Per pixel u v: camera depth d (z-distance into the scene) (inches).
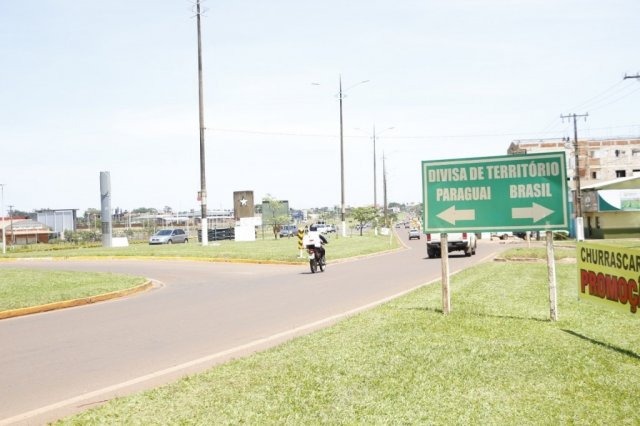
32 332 426.0
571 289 562.6
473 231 421.1
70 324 458.9
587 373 253.9
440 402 218.1
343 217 2261.3
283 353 304.0
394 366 269.9
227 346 356.5
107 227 1916.8
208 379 259.8
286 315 473.1
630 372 255.3
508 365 268.4
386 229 3432.6
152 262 1216.2
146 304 573.6
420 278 759.1
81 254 1417.3
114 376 290.0
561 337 330.6
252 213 2396.7
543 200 402.9
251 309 514.3
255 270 979.9
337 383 245.9
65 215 4072.3
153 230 3100.4
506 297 501.7
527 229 404.5
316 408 215.5
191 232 3432.6
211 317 475.2
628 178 2630.4
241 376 262.5
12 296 602.9
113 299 633.0
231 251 1348.4
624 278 336.5
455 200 426.6
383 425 196.4
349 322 390.6
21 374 298.5
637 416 201.2
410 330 355.3
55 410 237.8
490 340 323.6
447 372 258.1
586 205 2768.2
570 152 3747.5
